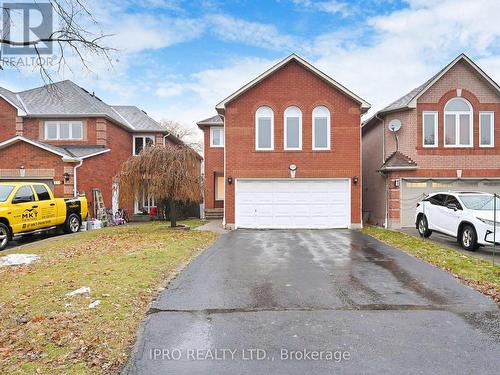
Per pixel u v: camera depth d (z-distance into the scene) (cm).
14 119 2181
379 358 412
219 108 1697
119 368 390
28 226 1312
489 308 578
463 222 1105
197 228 1706
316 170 1691
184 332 484
